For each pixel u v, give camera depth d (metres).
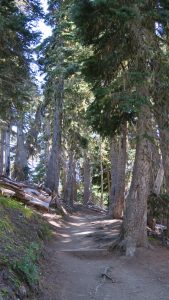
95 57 13.77
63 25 23.00
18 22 13.84
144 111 12.79
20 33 14.48
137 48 12.58
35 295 7.39
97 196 59.66
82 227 22.05
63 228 20.33
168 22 12.48
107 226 20.81
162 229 17.66
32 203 19.41
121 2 11.92
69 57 23.89
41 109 30.70
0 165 34.94
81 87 27.30
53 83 27.45
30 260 8.37
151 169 15.14
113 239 15.52
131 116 14.44
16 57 15.64
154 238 15.41
